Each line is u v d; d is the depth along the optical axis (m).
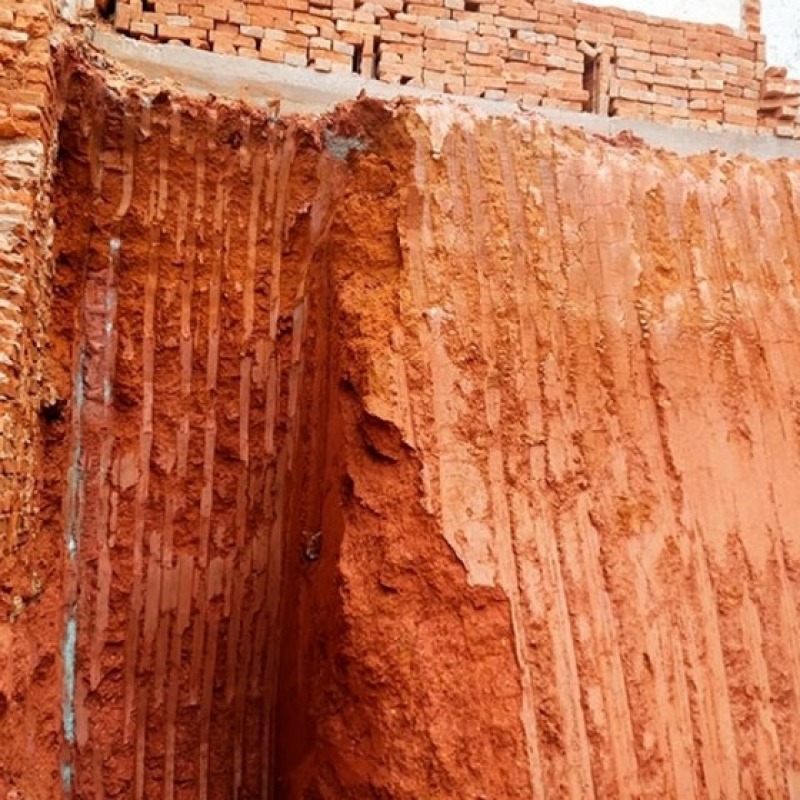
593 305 4.66
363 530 4.01
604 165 4.92
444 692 3.79
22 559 3.79
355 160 4.72
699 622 4.36
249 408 4.88
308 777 4.16
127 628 4.64
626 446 4.52
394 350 4.17
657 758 4.06
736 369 4.84
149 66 5.21
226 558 4.82
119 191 4.64
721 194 5.16
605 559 4.29
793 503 4.73
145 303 4.70
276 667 4.91
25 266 3.64
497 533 4.09
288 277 4.98
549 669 3.98
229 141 4.86
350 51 5.76
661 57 6.64
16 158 3.69
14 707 3.62
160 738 4.71
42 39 3.86
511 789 3.72
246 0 5.54
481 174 4.60
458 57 6.05
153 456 4.71
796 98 6.89
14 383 3.51
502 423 4.29
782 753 4.30
